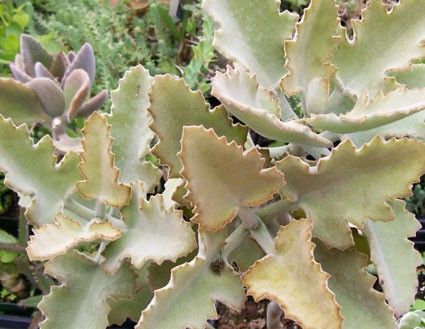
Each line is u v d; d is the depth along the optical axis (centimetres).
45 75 103
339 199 68
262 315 110
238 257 73
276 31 76
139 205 74
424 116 75
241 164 64
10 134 75
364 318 70
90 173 73
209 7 74
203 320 66
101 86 130
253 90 71
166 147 70
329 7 71
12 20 143
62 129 98
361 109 69
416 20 75
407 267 75
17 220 122
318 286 62
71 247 70
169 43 146
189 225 69
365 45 76
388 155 66
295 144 71
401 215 77
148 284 77
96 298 74
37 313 104
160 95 69
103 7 149
